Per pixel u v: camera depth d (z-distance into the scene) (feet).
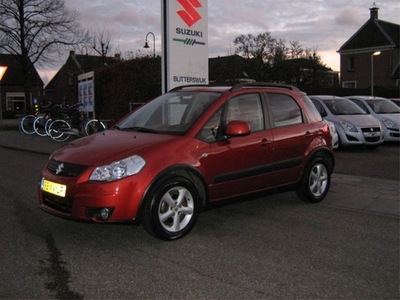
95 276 12.58
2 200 21.97
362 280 12.54
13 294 11.43
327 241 15.85
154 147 15.28
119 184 14.19
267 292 11.67
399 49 143.23
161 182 14.85
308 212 19.92
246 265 13.47
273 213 19.70
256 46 130.52
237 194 17.56
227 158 16.88
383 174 29.09
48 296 11.34
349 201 21.89
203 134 16.52
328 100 42.96
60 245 15.16
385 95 112.57
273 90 19.86
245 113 18.24
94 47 118.83
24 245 15.14
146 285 12.01
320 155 21.27
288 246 15.24
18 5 87.92
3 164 35.04
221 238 16.02
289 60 131.34
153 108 19.21
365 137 39.45
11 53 92.89
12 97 162.81
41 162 36.29
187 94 18.85
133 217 14.47
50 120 56.49
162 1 29.94
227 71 121.80
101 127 50.47
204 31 31.83
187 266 13.34
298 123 20.33
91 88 59.67
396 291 11.88
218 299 11.25
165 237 15.20
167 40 29.89
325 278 12.62
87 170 14.51
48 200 15.69
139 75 52.80
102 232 16.57
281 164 19.08
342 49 154.10
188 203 15.78
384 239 16.17
